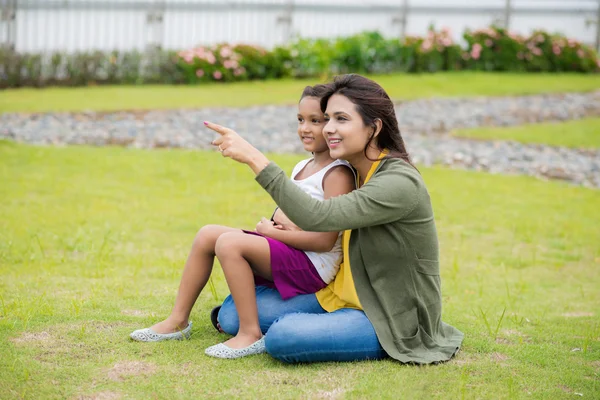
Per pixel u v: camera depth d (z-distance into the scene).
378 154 3.06
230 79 13.97
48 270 4.49
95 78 13.51
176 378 2.80
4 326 3.33
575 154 9.14
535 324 3.78
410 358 2.99
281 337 2.89
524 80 14.43
